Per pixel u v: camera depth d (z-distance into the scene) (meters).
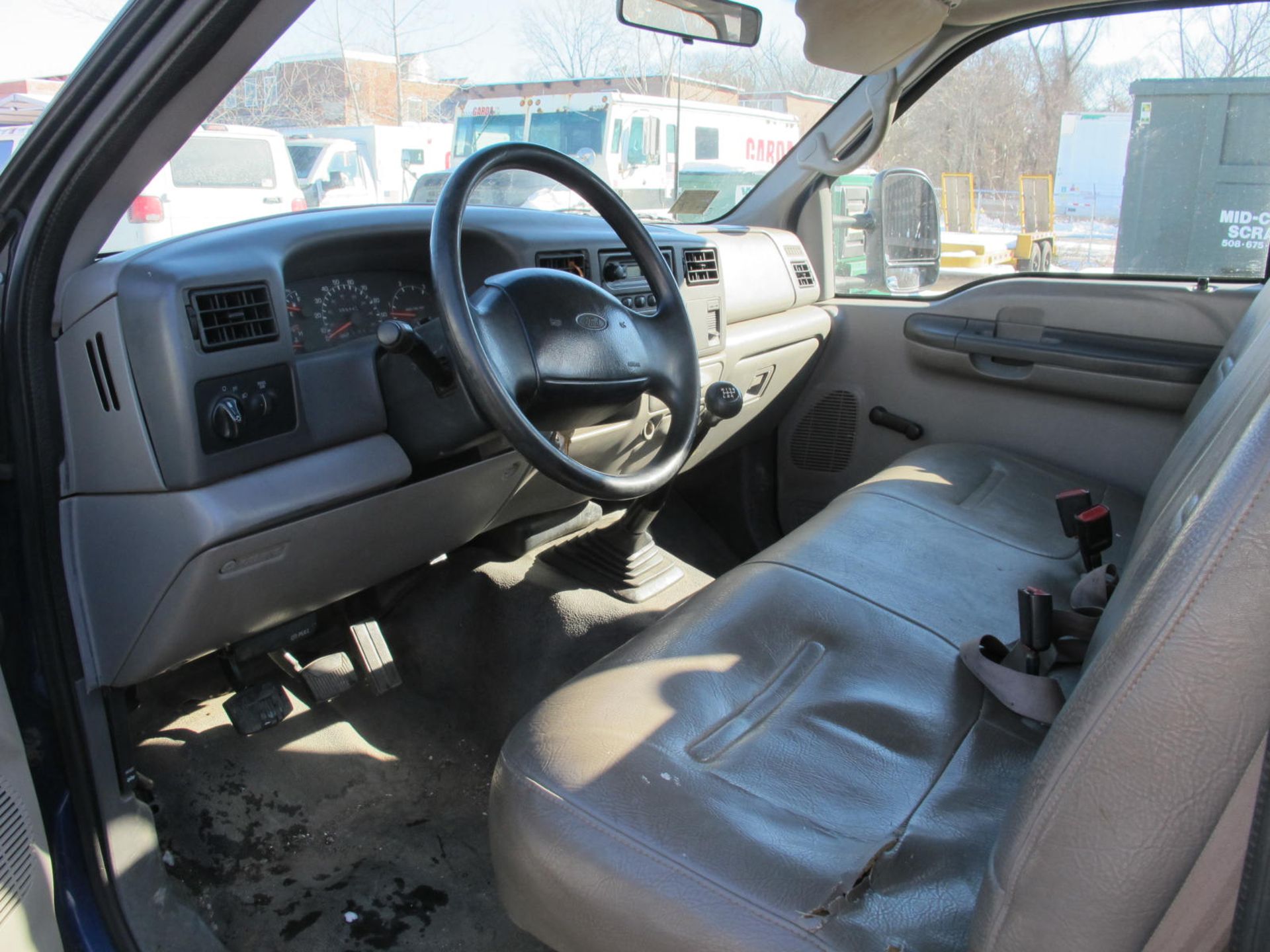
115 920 1.26
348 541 1.43
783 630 1.30
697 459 2.29
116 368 1.17
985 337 2.32
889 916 0.85
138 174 1.15
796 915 0.84
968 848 0.96
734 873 0.88
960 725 1.16
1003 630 1.39
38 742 1.27
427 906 1.48
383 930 1.44
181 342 1.17
